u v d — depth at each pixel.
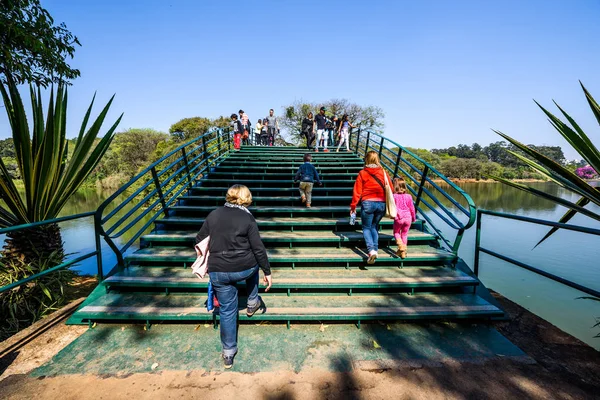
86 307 3.37
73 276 5.16
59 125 4.93
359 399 2.29
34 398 2.30
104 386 2.42
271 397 2.30
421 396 2.32
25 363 2.70
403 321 3.36
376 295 3.70
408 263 4.26
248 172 8.29
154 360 2.73
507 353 2.85
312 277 3.83
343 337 3.07
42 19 5.87
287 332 3.15
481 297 3.71
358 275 3.91
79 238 15.71
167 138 54.88
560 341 3.04
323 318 3.21
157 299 3.57
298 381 2.47
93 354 2.81
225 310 2.63
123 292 3.75
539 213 21.84
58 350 2.89
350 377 2.52
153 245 4.67
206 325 3.29
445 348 2.91
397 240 4.13
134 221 4.61
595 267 10.90
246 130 13.84
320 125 11.27
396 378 2.51
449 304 3.49
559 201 2.95
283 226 5.03
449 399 2.29
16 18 5.54
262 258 2.65
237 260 2.59
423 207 25.00
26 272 4.55
